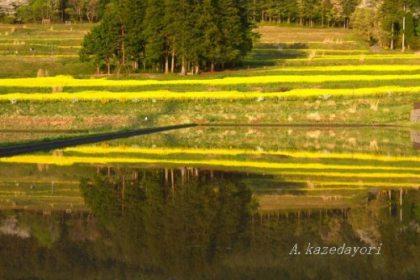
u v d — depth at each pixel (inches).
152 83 2696.9
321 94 2443.4
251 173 1117.1
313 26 5521.7
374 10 4630.9
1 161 1257.4
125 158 1325.0
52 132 1969.7
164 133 1937.7
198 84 2674.7
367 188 964.0
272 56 3727.9
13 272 546.6
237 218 746.2
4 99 2354.8
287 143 1656.0
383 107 2354.8
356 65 3208.7
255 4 5610.2
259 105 2404.0
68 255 596.1
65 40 4106.8
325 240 653.9
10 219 741.9
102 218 743.1
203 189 947.3
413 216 765.3
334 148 1535.4
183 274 544.7
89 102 2390.5
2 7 5521.7
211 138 1780.3
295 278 538.0
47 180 1024.9
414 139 1763.0
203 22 3029.0
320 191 936.9
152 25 3063.5
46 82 2731.3
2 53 3681.1
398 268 569.9
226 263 574.6
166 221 726.5
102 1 5364.2
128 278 529.7
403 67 3004.4
